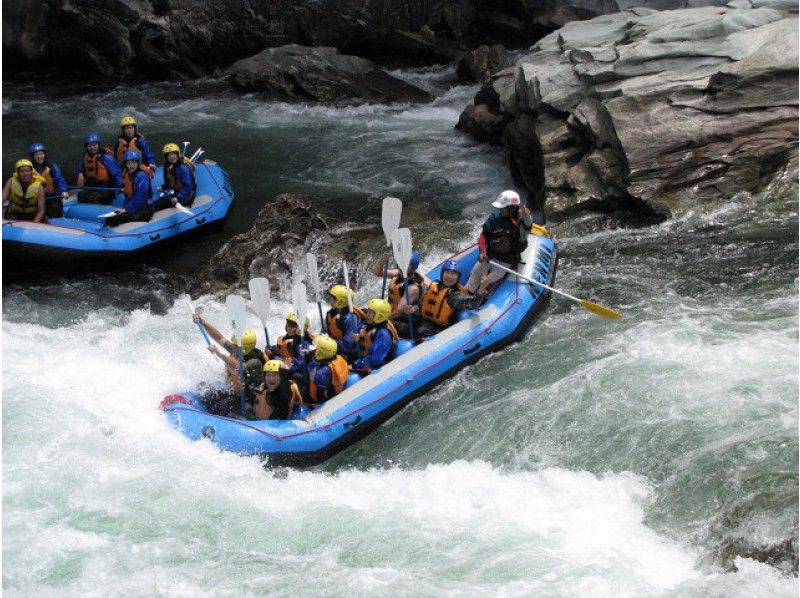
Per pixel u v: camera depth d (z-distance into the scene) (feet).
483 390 52.90
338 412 49.37
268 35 125.80
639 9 93.56
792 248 64.34
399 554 41.42
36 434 48.80
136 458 47.14
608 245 68.39
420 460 49.01
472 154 94.43
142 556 41.09
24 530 42.06
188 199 76.33
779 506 40.68
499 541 42.06
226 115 111.14
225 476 46.37
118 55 126.52
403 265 53.06
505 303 57.00
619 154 71.77
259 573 40.32
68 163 96.63
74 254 70.33
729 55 73.67
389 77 118.52
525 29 130.11
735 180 70.33
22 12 126.41
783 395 47.78
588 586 38.81
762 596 37.58
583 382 51.62
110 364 57.47
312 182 88.74
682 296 60.13
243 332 49.88
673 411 48.14
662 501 43.78
